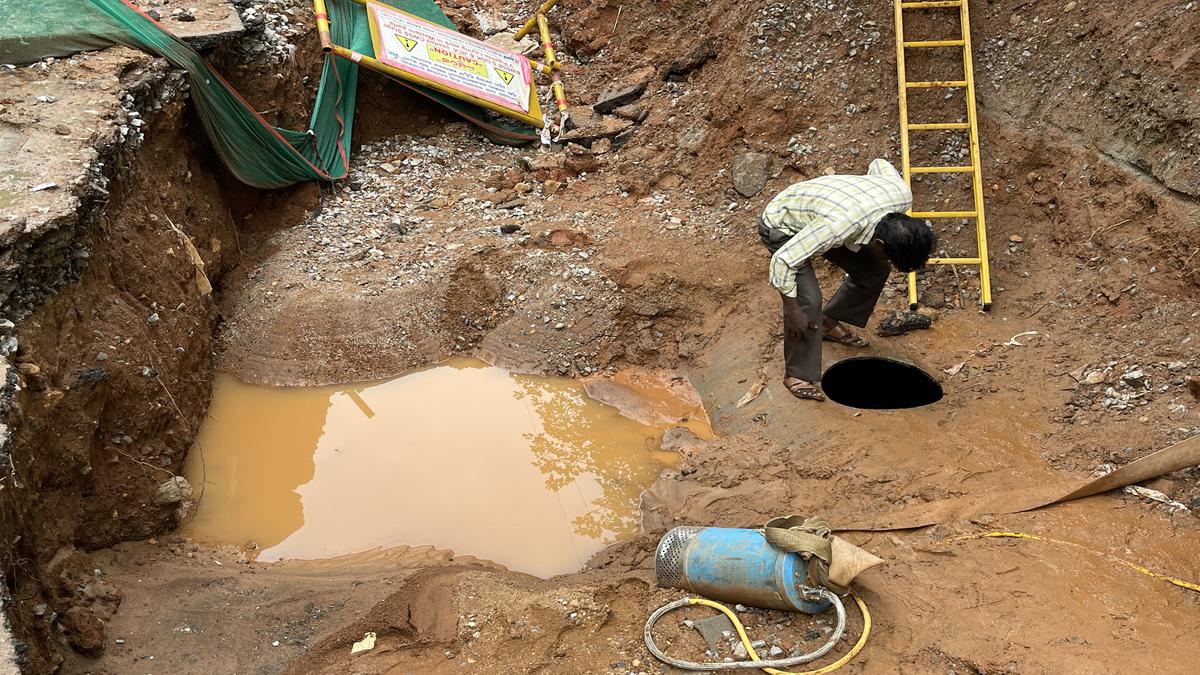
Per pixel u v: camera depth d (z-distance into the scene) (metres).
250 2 7.67
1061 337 5.78
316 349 6.53
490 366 6.61
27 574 3.82
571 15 9.77
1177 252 5.57
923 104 7.11
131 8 6.44
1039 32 6.82
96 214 5.08
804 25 7.72
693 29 8.71
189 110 6.68
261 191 7.54
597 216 7.62
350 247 7.34
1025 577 4.08
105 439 4.83
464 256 7.05
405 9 9.09
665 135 8.23
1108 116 6.14
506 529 5.23
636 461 5.75
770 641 3.82
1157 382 5.14
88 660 3.92
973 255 6.49
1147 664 3.58
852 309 5.84
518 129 8.96
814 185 5.27
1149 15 6.06
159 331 5.56
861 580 4.11
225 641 4.14
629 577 4.32
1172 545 4.18
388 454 5.84
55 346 4.56
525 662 3.85
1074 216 6.22
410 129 8.87
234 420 6.10
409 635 4.11
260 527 5.24
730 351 6.36
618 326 6.69
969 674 3.65
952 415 5.37
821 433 5.41
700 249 7.07
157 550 4.91
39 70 5.96
